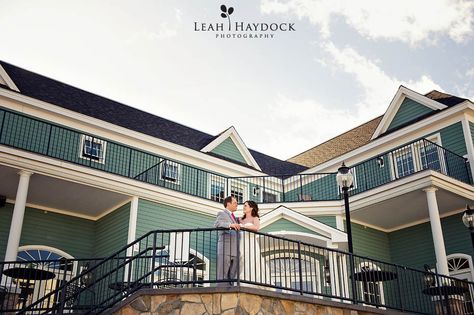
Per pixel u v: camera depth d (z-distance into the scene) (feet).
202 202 48.73
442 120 51.31
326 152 74.13
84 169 41.63
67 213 48.34
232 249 24.81
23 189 38.19
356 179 58.85
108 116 55.88
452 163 48.98
